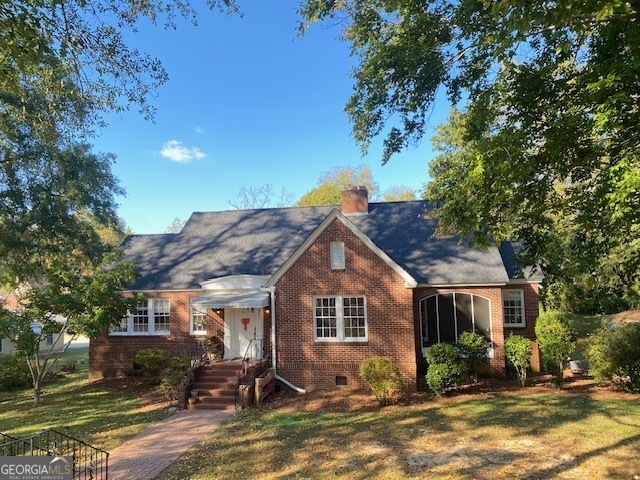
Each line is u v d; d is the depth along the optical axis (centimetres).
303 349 1820
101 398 1866
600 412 1277
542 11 681
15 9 802
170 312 2242
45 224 2352
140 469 1056
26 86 1472
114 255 2267
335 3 1410
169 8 1253
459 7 1190
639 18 826
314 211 2614
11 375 2173
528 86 1038
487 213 1079
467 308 1942
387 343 1758
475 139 1395
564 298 3891
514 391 1622
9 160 2170
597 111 873
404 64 1336
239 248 2394
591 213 980
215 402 1653
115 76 1309
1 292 4328
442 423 1279
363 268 1806
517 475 902
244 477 981
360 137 1517
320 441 1191
